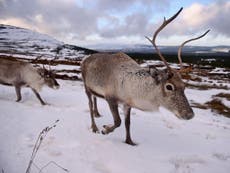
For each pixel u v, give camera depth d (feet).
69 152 4.91
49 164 4.33
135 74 5.46
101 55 6.64
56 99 10.86
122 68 5.72
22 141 5.16
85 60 7.12
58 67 29.01
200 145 6.27
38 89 10.34
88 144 5.41
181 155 5.35
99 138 5.89
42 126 6.27
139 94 5.38
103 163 4.62
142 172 4.43
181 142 6.35
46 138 5.46
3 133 5.42
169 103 5.15
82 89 14.76
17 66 10.05
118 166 4.55
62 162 4.46
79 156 4.78
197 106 13.66
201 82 23.91
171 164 4.86
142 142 6.04
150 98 5.34
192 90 19.13
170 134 6.95
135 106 5.57
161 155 5.29
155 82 5.24
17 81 9.98
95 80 6.38
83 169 4.31
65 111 8.25
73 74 22.70
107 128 6.00
